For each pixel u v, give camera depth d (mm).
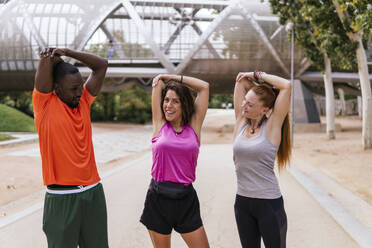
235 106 2896
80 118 2361
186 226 2662
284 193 6383
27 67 32656
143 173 8758
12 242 3949
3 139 17016
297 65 29406
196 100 2957
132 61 32406
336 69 30625
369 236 3926
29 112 40375
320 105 59938
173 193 2604
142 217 2764
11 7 32438
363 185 8047
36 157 12359
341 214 4812
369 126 14375
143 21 31906
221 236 4066
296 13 17328
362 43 14398
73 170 2246
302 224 4496
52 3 32312
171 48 32719
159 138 2713
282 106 2576
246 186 2574
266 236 2506
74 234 2271
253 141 2559
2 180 8234
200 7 31859
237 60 29984
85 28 32312
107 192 6551
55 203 2240
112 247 3773
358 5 10500
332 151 14953
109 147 17141
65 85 2207
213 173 8570
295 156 13938
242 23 29000
